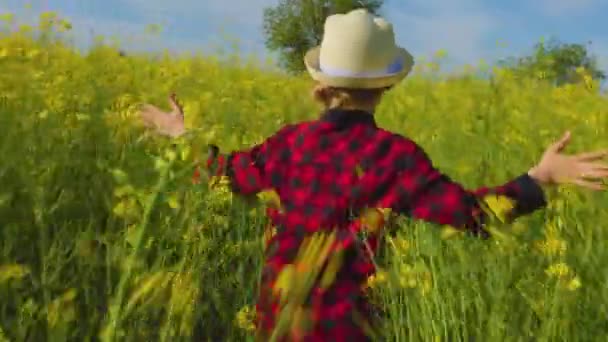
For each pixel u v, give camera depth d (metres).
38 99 5.30
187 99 6.86
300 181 2.20
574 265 2.56
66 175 3.86
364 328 2.01
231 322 3.02
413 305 2.18
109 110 5.41
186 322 2.37
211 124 5.06
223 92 7.74
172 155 2.38
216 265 3.05
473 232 2.12
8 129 4.18
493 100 6.88
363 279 2.07
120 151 4.29
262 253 3.30
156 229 2.80
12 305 2.63
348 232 2.08
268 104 7.35
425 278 2.19
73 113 4.95
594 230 2.90
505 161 4.54
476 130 5.49
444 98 7.88
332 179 2.15
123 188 2.70
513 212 2.10
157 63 9.55
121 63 8.42
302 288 1.85
